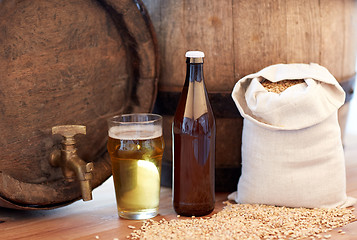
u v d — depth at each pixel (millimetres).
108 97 1105
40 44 994
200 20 1072
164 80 1128
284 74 1021
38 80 1000
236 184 1129
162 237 906
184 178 990
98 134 1098
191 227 940
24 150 999
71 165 987
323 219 967
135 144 962
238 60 1074
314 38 1090
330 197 1008
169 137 1145
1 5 913
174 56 1104
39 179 1023
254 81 1012
